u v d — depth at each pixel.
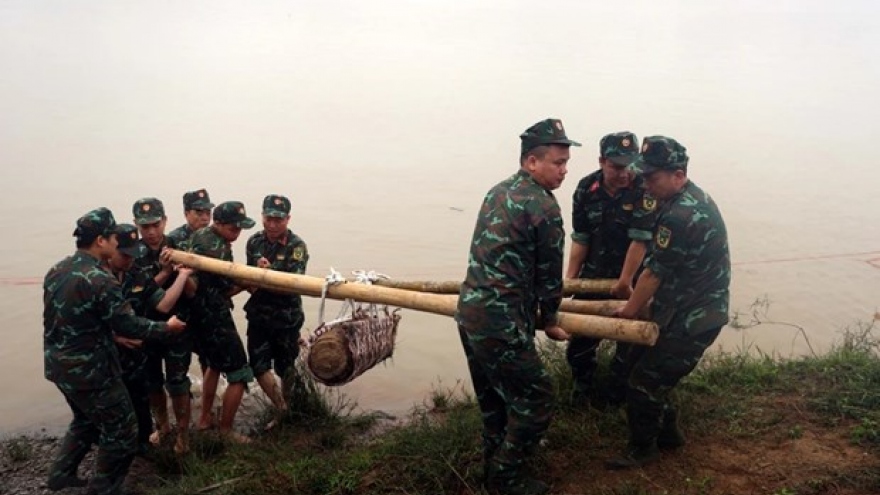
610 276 5.75
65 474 5.73
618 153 5.32
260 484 5.27
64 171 15.63
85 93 23.38
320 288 5.53
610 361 5.98
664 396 4.77
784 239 12.51
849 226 13.02
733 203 14.27
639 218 5.23
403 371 8.31
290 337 6.74
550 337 4.73
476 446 5.30
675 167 4.47
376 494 5.01
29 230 12.39
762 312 9.81
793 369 6.23
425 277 10.94
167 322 5.58
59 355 5.21
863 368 5.90
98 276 5.18
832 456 4.80
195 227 6.91
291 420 6.70
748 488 4.59
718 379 6.12
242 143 18.16
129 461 5.59
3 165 15.94
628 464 4.93
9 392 7.88
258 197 14.29
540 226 4.28
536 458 5.11
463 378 8.13
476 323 4.35
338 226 12.97
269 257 6.50
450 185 15.22
